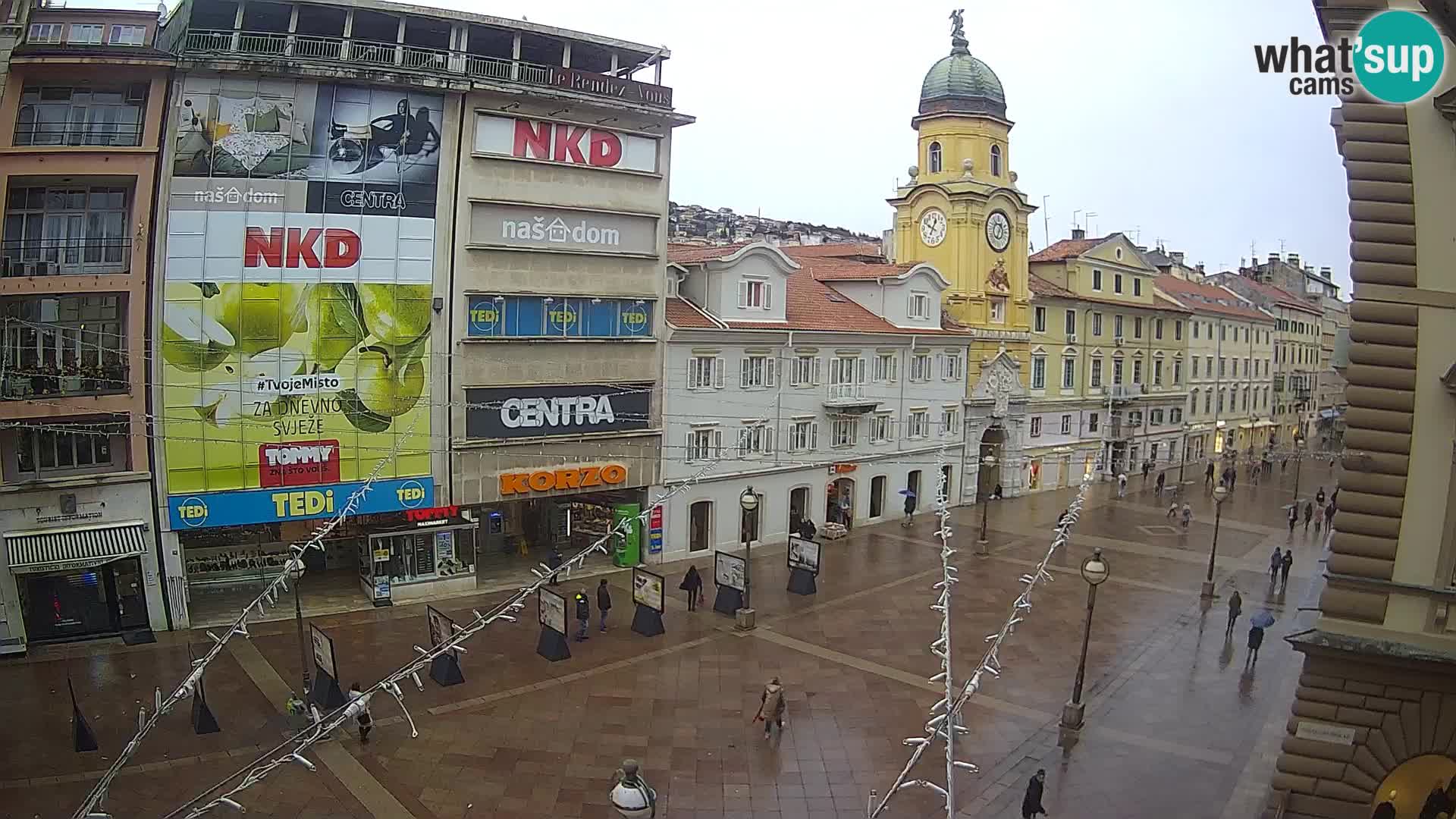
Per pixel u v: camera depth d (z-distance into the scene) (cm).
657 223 3859
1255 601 3719
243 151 3030
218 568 3441
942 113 5625
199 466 3044
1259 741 2409
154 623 3031
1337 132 1777
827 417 4716
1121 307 6794
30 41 2925
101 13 2981
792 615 3347
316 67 3053
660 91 3756
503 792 2075
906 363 5153
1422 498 1673
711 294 4222
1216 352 8331
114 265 2977
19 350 2870
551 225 3566
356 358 3238
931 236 5719
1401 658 1659
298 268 3130
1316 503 6000
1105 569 2406
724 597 3344
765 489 4438
